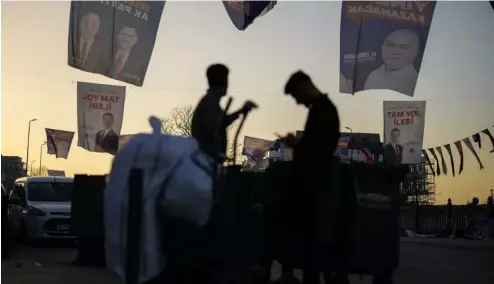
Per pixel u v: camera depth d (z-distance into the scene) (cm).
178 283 383
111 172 396
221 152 393
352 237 421
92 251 411
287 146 402
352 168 424
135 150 392
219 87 398
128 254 374
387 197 438
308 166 404
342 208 420
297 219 402
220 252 389
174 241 383
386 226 437
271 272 398
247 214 395
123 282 386
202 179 388
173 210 384
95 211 405
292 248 402
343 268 417
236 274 391
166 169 388
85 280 407
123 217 391
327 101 413
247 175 396
